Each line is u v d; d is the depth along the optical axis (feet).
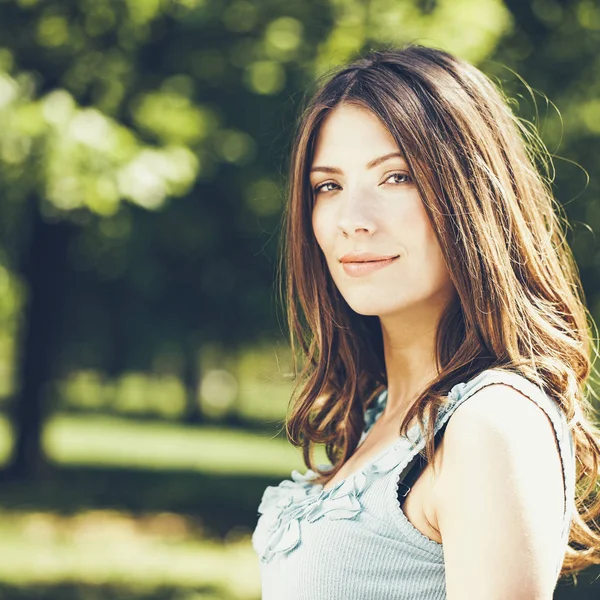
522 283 6.45
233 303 50.67
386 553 5.96
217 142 37.76
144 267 48.49
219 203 42.93
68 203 30.09
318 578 6.10
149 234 43.39
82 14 33.14
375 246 6.48
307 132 6.86
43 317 50.88
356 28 30.63
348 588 6.01
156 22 35.60
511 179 6.63
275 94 34.94
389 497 5.93
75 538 37.32
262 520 7.40
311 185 7.06
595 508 7.19
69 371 105.81
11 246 48.57
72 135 29.86
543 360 6.07
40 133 29.55
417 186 6.35
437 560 5.84
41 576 30.55
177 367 122.31
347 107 6.64
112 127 31.35
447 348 6.67
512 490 5.28
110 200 30.25
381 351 8.04
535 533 5.23
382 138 6.50
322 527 6.20
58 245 49.19
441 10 29.12
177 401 148.15
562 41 33.63
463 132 6.38
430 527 5.81
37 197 34.73
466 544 5.32
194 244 44.16
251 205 42.83
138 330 54.70
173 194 33.45
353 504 6.09
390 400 7.42
